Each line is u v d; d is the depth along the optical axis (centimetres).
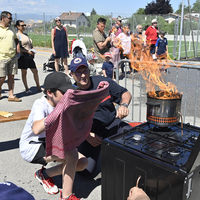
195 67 341
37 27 2072
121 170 203
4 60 546
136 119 482
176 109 218
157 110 218
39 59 1370
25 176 290
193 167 164
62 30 835
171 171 168
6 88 730
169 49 1889
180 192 166
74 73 248
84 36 1667
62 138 200
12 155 339
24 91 695
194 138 213
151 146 201
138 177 190
